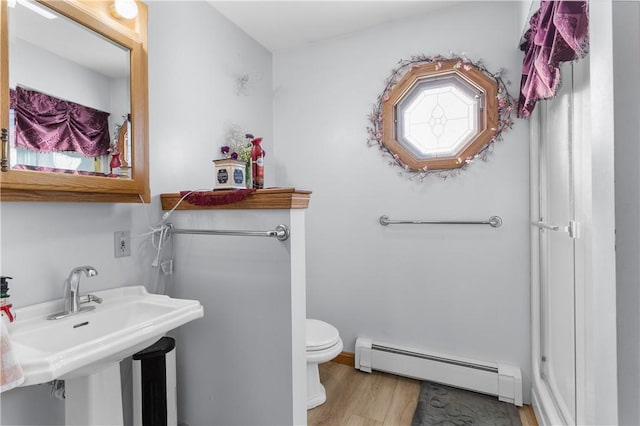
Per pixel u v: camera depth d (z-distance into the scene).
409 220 2.14
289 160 2.55
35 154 1.08
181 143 1.77
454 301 2.04
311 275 2.45
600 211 0.52
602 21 0.51
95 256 1.35
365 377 2.13
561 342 1.41
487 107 1.93
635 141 0.46
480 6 1.96
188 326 1.60
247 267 1.43
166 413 1.30
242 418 1.46
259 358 1.41
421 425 1.67
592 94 0.56
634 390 0.46
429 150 2.12
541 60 1.26
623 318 0.47
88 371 0.98
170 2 1.72
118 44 1.34
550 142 1.56
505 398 1.83
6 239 1.08
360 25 2.24
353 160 2.32
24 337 0.99
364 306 2.29
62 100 1.16
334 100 2.39
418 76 2.11
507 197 1.90
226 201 1.43
